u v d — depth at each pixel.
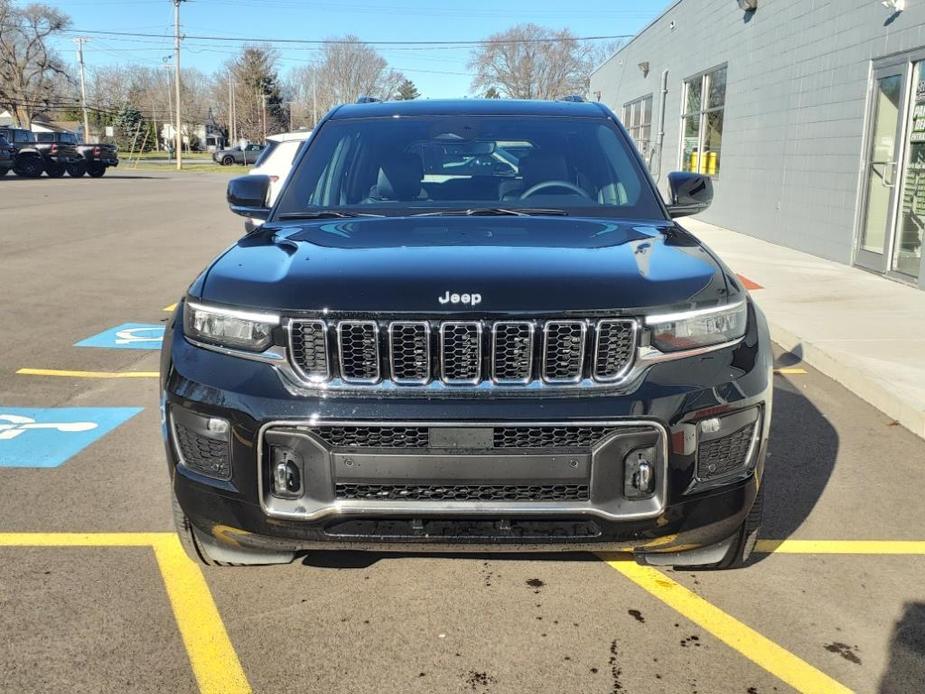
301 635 3.07
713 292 2.93
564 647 3.00
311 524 2.75
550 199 3.99
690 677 2.83
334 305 2.73
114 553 3.68
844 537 3.91
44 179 37.50
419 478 2.70
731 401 2.81
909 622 3.19
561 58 82.31
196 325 2.93
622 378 2.76
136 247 14.42
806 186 12.68
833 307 8.60
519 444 2.70
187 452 2.93
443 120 4.40
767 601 3.33
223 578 3.47
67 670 2.85
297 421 2.70
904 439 5.22
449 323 2.71
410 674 2.84
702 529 2.85
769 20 14.10
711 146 17.80
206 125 117.62
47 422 5.43
